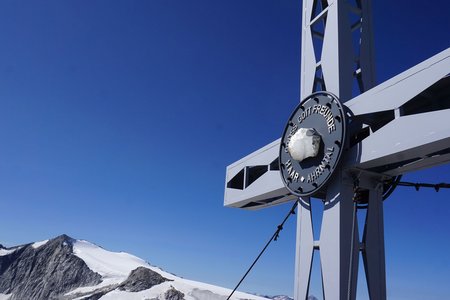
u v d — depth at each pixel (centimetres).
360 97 1458
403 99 1293
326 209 1502
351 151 1448
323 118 1566
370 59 1838
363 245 1468
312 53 1897
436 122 1183
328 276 1427
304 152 1557
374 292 1427
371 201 1515
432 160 1370
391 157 1323
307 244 1631
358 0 1917
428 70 1239
